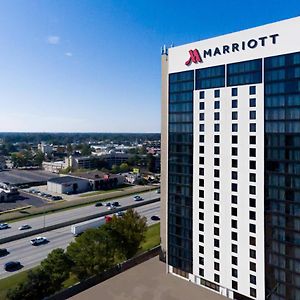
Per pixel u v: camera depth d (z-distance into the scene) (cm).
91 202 13912
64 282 6506
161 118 6944
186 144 6231
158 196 15238
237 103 5425
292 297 4934
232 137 5512
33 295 5491
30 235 9581
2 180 19350
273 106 5003
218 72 5662
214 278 5891
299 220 4797
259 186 5216
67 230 10062
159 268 6850
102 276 6444
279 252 5050
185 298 5616
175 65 6369
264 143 5125
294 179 4819
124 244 7144
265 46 5059
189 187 6234
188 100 6156
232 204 5569
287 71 4831
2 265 7456
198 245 6125
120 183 18675
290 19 4775
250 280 5403
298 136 4744
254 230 5312
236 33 5403
